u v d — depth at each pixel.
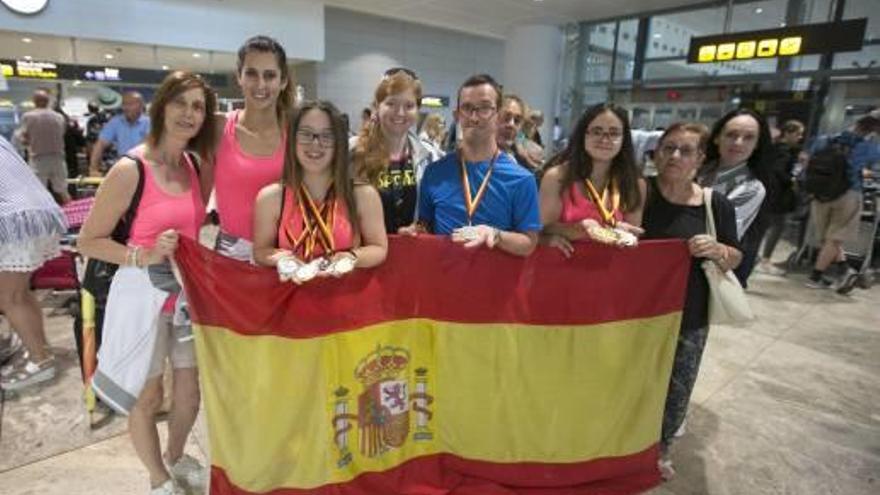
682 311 2.00
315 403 1.71
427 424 1.93
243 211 1.79
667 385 2.05
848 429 2.62
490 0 8.47
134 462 2.09
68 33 7.31
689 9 8.85
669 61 9.48
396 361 1.84
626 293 1.93
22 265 2.42
